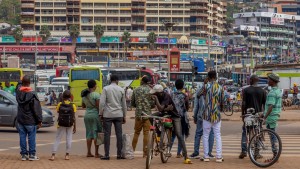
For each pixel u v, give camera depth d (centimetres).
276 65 11569
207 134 2220
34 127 2267
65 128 2320
